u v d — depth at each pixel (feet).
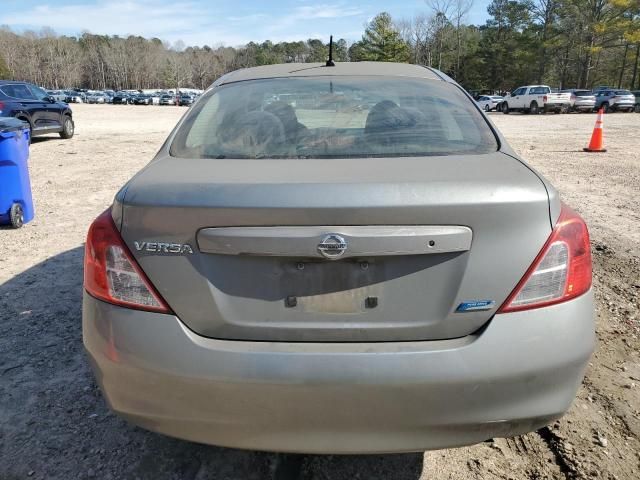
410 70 10.18
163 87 489.67
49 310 12.76
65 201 24.66
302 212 5.60
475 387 5.68
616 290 13.91
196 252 5.86
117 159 37.91
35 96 49.08
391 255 5.68
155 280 5.97
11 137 19.19
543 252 5.90
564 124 77.30
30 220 21.01
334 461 7.88
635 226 19.93
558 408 6.05
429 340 5.87
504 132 62.39
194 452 8.02
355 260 5.80
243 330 5.91
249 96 9.04
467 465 7.79
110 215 6.40
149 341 5.89
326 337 5.87
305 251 5.64
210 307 5.89
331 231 5.61
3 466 7.68
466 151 7.50
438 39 255.91
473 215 5.70
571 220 6.18
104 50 486.38
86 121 83.71
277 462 7.69
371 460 7.90
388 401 5.64
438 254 5.77
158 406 5.98
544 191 6.02
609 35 191.42
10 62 437.99
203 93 9.61
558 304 5.94
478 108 8.89
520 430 6.03
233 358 5.72
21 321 12.17
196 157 7.59
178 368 5.79
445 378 5.62
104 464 7.75
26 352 10.81
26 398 9.27
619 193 26.00
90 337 6.27
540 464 7.77
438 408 5.69
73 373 10.06
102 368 6.17
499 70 241.55
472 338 5.82
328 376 5.60
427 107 8.61
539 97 108.99
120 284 6.07
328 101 8.74
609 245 17.61
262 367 5.66
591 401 9.14
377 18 209.77
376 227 5.64
